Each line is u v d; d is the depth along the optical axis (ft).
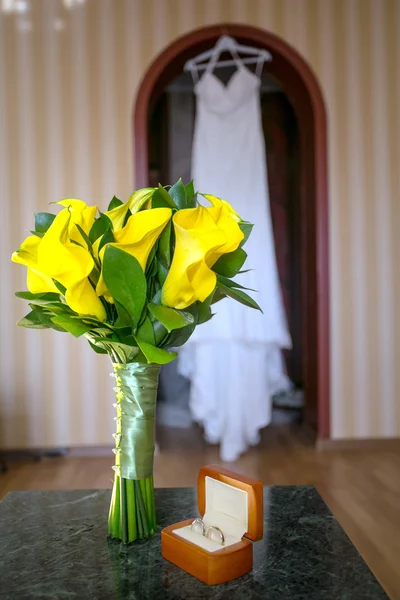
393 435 12.28
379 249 12.19
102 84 11.93
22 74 11.93
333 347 12.19
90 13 11.91
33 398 12.03
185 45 11.86
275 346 11.75
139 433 3.25
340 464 11.09
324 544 3.36
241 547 2.97
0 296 11.97
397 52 12.12
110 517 3.44
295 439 12.98
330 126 12.08
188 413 15.84
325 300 12.09
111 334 3.15
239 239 3.04
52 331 11.98
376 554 7.13
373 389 12.23
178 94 16.88
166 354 2.94
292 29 12.00
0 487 10.09
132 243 2.85
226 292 3.24
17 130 11.94
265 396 11.48
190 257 2.83
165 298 3.06
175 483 10.03
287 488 4.33
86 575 3.01
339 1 12.03
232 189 11.42
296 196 17.66
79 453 12.00
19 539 3.48
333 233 12.12
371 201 12.16
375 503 8.95
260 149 11.45
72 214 3.19
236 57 11.80
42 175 11.96
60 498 4.18
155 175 16.97
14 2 11.90
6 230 11.96
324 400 12.15
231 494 3.15
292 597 2.77
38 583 2.95
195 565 2.95
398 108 12.16
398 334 12.25
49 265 2.75
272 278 11.30
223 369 11.31
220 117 11.53
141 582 2.93
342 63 12.08
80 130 11.95
